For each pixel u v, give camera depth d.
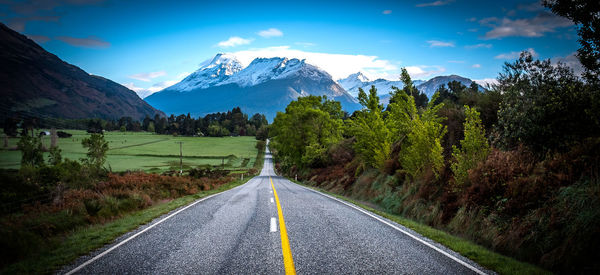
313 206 11.09
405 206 11.12
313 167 37.97
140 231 6.95
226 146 137.62
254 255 5.07
